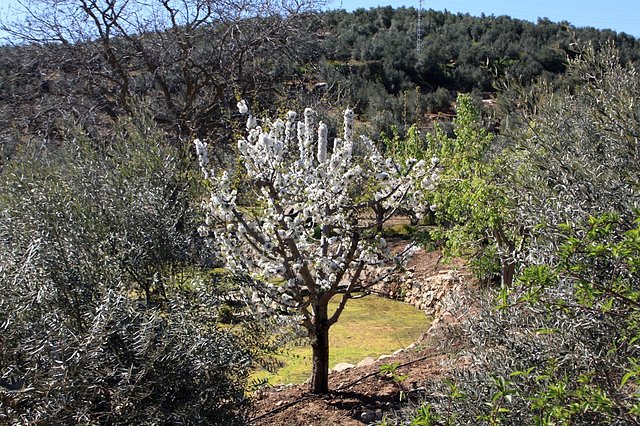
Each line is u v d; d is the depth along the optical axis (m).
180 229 5.95
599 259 2.66
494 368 3.01
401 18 38.69
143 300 4.61
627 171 3.13
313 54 15.52
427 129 20.20
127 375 3.66
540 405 2.47
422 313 10.25
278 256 5.98
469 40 33.78
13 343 3.79
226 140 13.25
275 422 5.45
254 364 5.36
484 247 8.73
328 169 5.94
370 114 22.12
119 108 13.82
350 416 5.37
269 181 5.59
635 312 2.56
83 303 4.50
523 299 2.57
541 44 29.12
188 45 14.79
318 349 6.05
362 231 6.10
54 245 4.74
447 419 2.82
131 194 5.55
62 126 11.43
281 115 6.47
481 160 7.91
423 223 15.95
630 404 2.48
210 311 4.77
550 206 3.09
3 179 6.36
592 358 2.66
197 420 4.00
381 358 7.04
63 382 3.54
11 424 3.41
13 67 14.85
